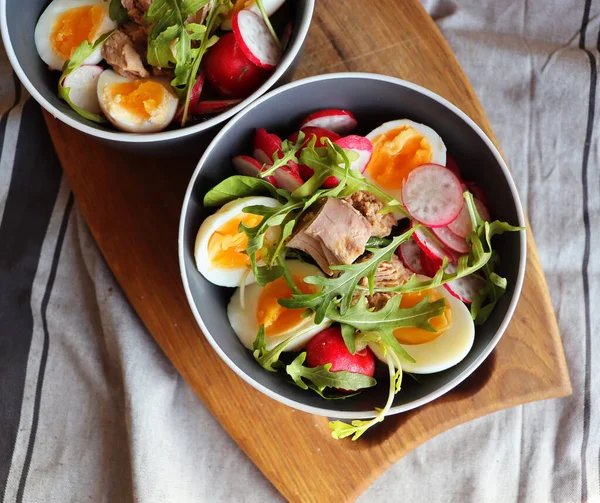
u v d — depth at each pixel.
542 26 0.71
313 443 0.62
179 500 0.65
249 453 0.62
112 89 0.58
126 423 0.65
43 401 0.66
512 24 0.71
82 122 0.57
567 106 0.70
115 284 0.65
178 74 0.57
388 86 0.58
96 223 0.63
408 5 0.64
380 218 0.58
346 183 0.57
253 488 0.66
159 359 0.65
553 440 0.69
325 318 0.56
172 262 0.63
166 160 0.63
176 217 0.63
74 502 0.66
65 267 0.67
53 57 0.60
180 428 0.66
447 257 0.58
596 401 0.69
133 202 0.63
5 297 0.66
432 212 0.58
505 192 0.58
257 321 0.59
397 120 0.60
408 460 0.68
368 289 0.57
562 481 0.69
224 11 0.58
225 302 0.61
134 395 0.64
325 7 0.64
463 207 0.59
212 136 0.59
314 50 0.64
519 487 0.69
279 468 0.62
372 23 0.64
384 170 0.61
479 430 0.69
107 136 0.56
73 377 0.66
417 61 0.64
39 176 0.67
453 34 0.71
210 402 0.62
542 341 0.62
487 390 0.62
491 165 0.59
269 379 0.57
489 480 0.68
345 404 0.58
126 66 0.58
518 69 0.71
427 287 0.56
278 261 0.57
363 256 0.59
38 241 0.67
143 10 0.58
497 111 0.71
